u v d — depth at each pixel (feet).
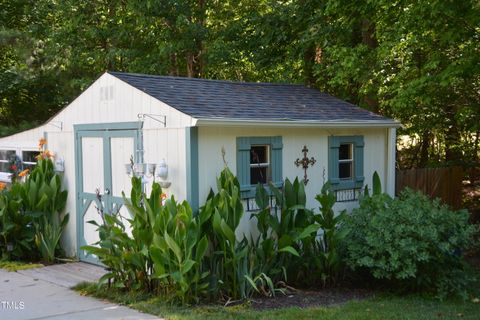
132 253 20.88
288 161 26.04
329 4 36.32
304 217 23.56
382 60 36.06
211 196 22.15
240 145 23.98
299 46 42.98
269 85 32.55
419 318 19.26
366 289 23.95
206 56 48.93
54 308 19.89
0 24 57.26
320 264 23.65
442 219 22.61
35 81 54.13
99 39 51.42
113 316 18.79
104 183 26.53
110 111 25.95
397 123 30.55
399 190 34.73
